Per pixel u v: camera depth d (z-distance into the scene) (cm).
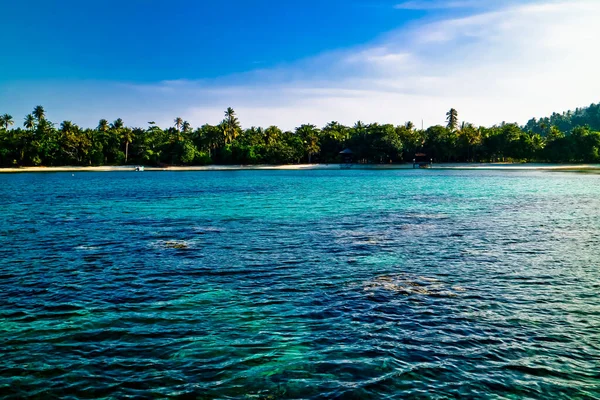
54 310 1300
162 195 5412
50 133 14425
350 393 854
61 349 1040
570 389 870
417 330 1143
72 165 14488
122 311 1291
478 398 839
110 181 8894
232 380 903
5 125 15800
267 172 13712
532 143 14538
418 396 845
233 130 16212
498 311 1279
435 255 2030
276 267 1808
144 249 2167
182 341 1084
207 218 3300
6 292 1473
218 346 1056
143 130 17025
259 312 1279
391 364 965
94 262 1897
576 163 14600
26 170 13475
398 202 4491
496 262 1888
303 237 2495
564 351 1026
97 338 1102
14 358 995
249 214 3538
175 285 1555
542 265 1831
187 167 14712
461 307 1312
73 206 4169
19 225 2955
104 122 16800
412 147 16325
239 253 2075
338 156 16675
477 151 15512
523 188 6359
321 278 1641
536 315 1247
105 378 910
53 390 866
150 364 969
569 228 2802
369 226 2905
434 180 8656
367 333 1126
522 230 2730
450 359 988
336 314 1260
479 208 3944
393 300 1378
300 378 909
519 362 974
